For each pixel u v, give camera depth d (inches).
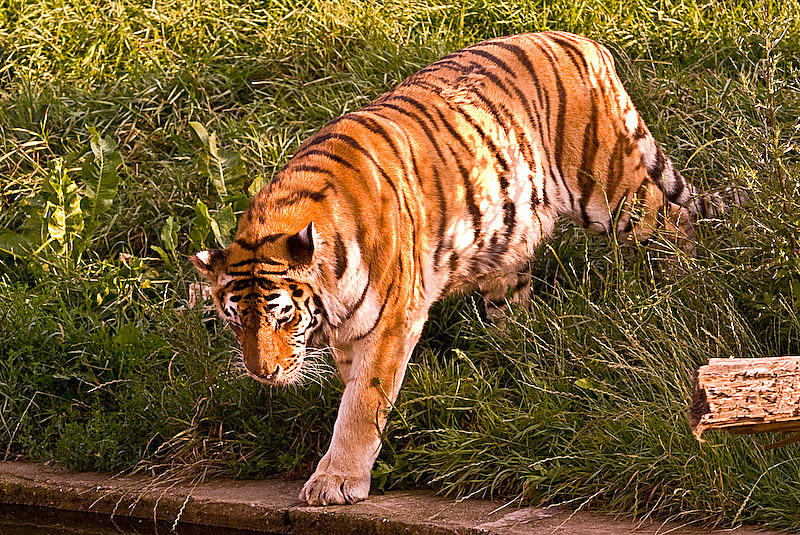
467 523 290.4
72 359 402.9
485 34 562.9
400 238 325.1
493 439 325.1
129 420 367.6
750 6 542.0
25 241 460.4
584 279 378.6
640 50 533.0
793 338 345.1
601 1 557.0
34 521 346.0
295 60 554.9
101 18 590.9
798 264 343.3
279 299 303.4
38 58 579.8
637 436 312.0
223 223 444.8
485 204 355.6
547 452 323.9
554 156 379.6
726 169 413.1
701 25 542.9
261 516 314.0
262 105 534.6
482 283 395.9
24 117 546.0
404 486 331.3
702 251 388.2
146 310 420.8
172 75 553.3
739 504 283.6
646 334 348.5
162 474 348.2
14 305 421.1
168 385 376.5
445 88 363.9
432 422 343.3
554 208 382.9
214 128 525.0
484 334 388.8
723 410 219.3
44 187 470.3
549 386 344.5
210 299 414.6
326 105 520.1
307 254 300.0
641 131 397.1
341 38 560.4
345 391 327.6
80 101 550.9
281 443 353.1
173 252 451.5
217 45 572.7
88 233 465.1
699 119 479.5
